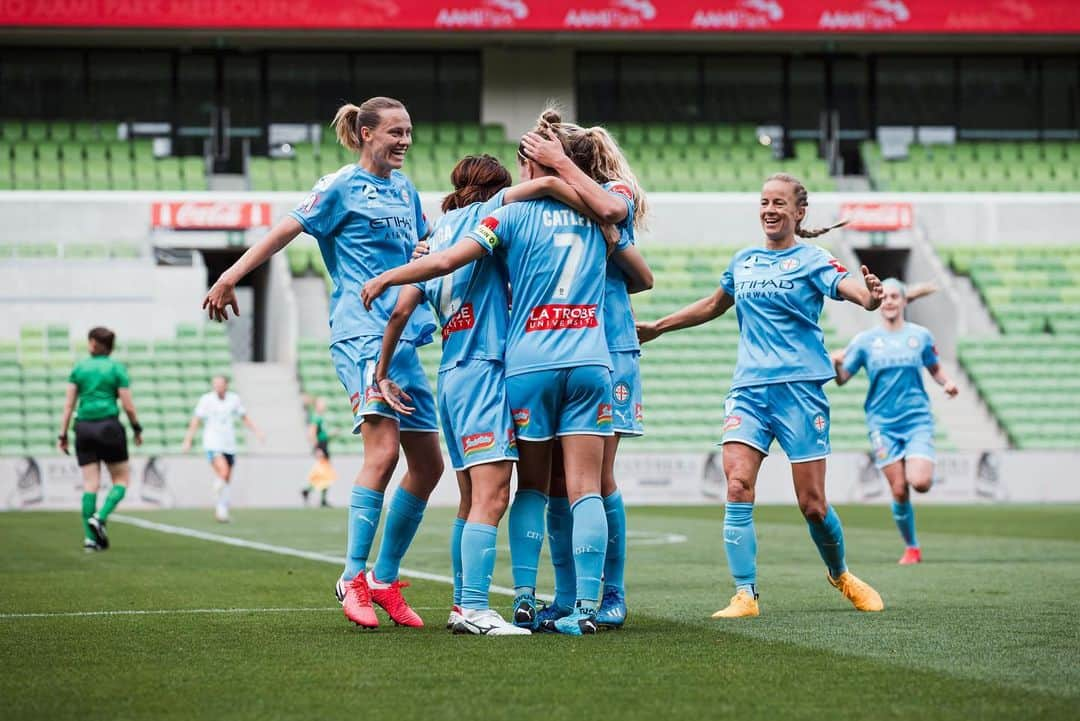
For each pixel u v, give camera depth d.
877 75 76.81
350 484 54.31
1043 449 57.22
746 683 10.53
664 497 55.47
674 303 65.88
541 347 13.26
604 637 13.27
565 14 67.75
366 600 13.98
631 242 14.30
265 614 15.64
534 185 13.38
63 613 15.80
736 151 74.06
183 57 73.12
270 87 73.50
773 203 15.99
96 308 60.94
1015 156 75.69
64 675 11.06
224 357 60.34
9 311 60.19
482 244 13.16
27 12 65.75
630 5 67.94
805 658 11.87
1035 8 69.88
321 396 59.81
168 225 64.88
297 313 63.94
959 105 77.38
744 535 15.63
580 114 75.00
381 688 10.31
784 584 19.84
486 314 13.54
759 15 68.62
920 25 69.38
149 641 13.14
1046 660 11.82
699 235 69.62
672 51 74.75
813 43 72.00
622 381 14.34
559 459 14.31
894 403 24.50
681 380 62.53
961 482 55.66
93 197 65.00
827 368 15.95
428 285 13.81
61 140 69.62
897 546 29.09
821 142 76.25
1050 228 70.81
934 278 67.00
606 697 9.91
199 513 46.41
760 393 15.88
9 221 64.25
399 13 67.19
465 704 9.64
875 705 9.61
